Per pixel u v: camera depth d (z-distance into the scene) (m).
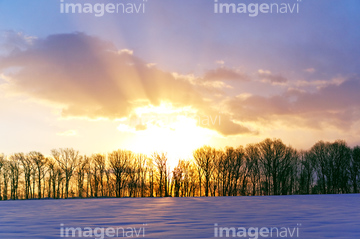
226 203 45.66
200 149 105.81
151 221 21.23
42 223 21.11
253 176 105.69
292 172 106.12
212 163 105.00
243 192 104.75
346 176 103.62
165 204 43.84
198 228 17.50
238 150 106.25
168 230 16.77
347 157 103.81
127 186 104.19
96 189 103.44
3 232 16.94
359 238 14.27
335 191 103.94
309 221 21.00
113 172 103.94
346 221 20.95
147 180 106.25
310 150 108.69
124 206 39.94
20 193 99.88
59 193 101.12
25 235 15.81
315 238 14.29
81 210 33.84
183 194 106.19
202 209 33.03
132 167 104.88
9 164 99.94
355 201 48.75
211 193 105.12
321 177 106.69
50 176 101.50
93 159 104.38
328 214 26.39
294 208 34.00
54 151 102.00
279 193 102.81
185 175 104.94
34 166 100.56
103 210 32.94
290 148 105.50
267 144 104.62
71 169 101.75
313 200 52.84
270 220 21.61
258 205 39.97
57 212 31.62
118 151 104.62
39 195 100.31
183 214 26.81
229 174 104.94
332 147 106.00
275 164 103.31
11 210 36.47
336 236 14.81
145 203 47.66
